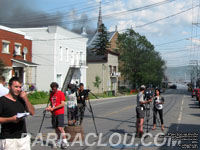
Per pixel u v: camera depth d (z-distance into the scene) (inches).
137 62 2561.5
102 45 2304.4
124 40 2554.1
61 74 1546.5
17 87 174.9
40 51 1481.3
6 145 168.1
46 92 1365.7
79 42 1772.9
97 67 2181.3
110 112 733.9
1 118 162.7
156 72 2881.4
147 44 2532.0
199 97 961.5
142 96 371.2
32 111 179.5
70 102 437.4
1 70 943.0
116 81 2343.8
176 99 1514.5
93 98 1545.3
